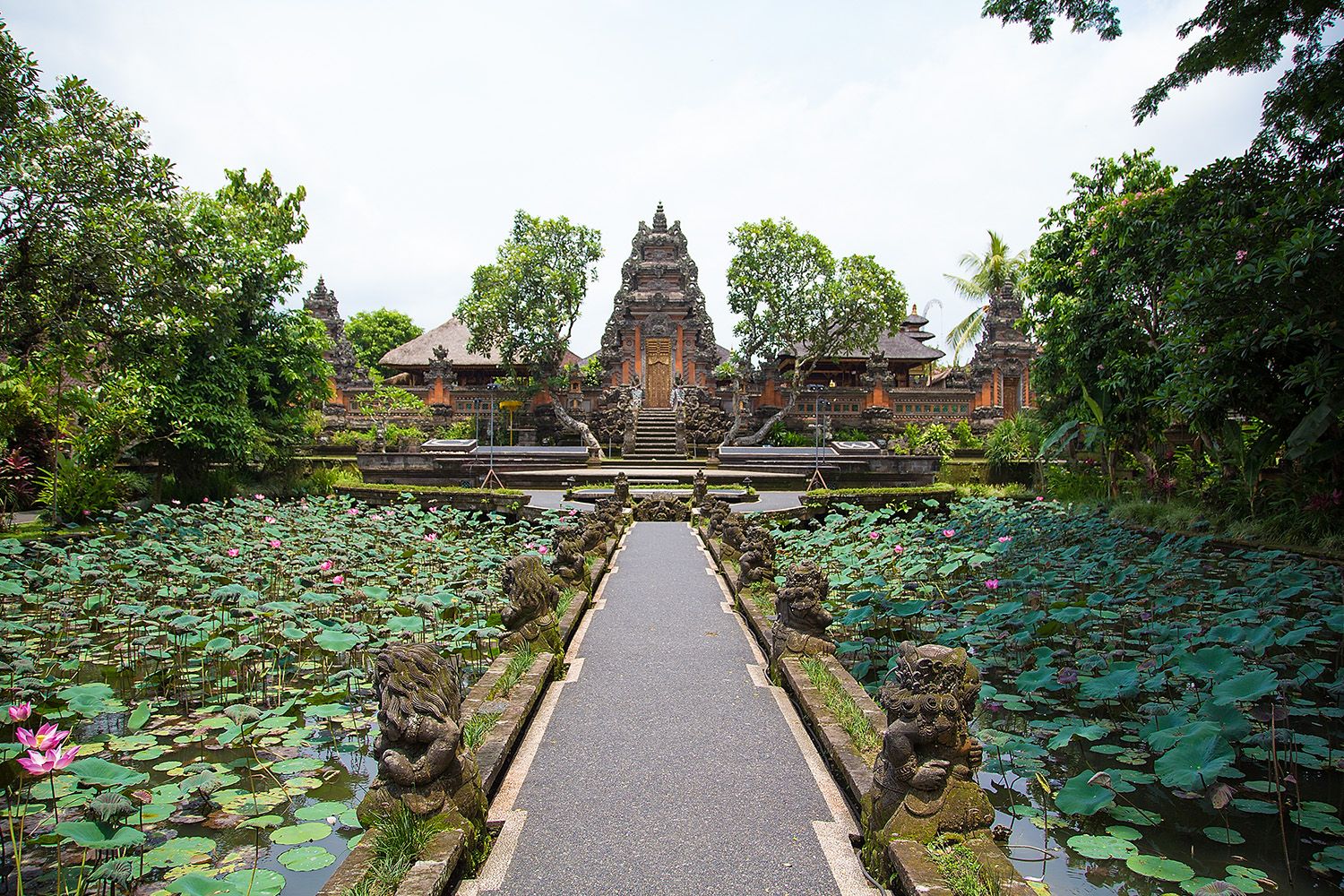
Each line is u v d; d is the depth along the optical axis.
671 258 35.78
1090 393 16.88
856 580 8.68
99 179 10.79
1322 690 6.30
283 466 20.27
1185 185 11.75
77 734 5.46
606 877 3.40
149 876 3.71
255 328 18.95
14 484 15.43
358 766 5.00
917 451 28.31
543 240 31.44
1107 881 3.71
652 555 12.10
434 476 22.25
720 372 36.06
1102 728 5.04
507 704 4.98
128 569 10.00
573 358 46.69
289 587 9.81
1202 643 6.27
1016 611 7.33
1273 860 3.88
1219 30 9.80
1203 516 13.54
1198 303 10.28
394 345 54.66
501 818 3.91
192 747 5.24
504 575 6.41
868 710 4.74
